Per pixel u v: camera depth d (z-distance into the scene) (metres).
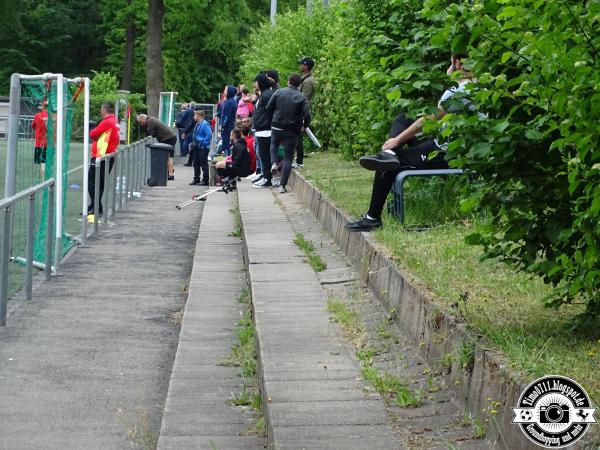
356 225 12.46
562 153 6.82
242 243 17.41
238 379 9.14
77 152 24.08
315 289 11.45
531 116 7.06
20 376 9.59
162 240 19.50
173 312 12.76
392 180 12.22
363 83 16.64
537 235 7.28
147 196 28.41
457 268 9.60
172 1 73.06
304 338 9.09
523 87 6.57
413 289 8.86
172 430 7.68
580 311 7.94
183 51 76.25
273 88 24.48
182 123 44.31
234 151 27.48
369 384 7.57
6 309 11.81
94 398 8.92
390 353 8.53
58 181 15.47
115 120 22.70
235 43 74.69
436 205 12.68
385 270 10.20
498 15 6.48
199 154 32.56
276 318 9.94
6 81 82.12
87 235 19.58
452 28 6.93
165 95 49.94
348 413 6.86
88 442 7.71
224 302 12.69
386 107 15.85
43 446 7.59
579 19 6.16
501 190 7.24
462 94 7.20
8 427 8.04
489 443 6.12
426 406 7.00
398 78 8.80
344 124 25.69
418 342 8.38
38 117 15.25
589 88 6.01
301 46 36.44
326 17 36.34
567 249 7.22
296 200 20.95
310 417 6.77
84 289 14.16
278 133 22.70
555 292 7.22
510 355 6.46
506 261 7.52
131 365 10.11
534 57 6.43
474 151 6.99
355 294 10.84
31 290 13.35
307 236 15.62
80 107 24.45
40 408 8.58
